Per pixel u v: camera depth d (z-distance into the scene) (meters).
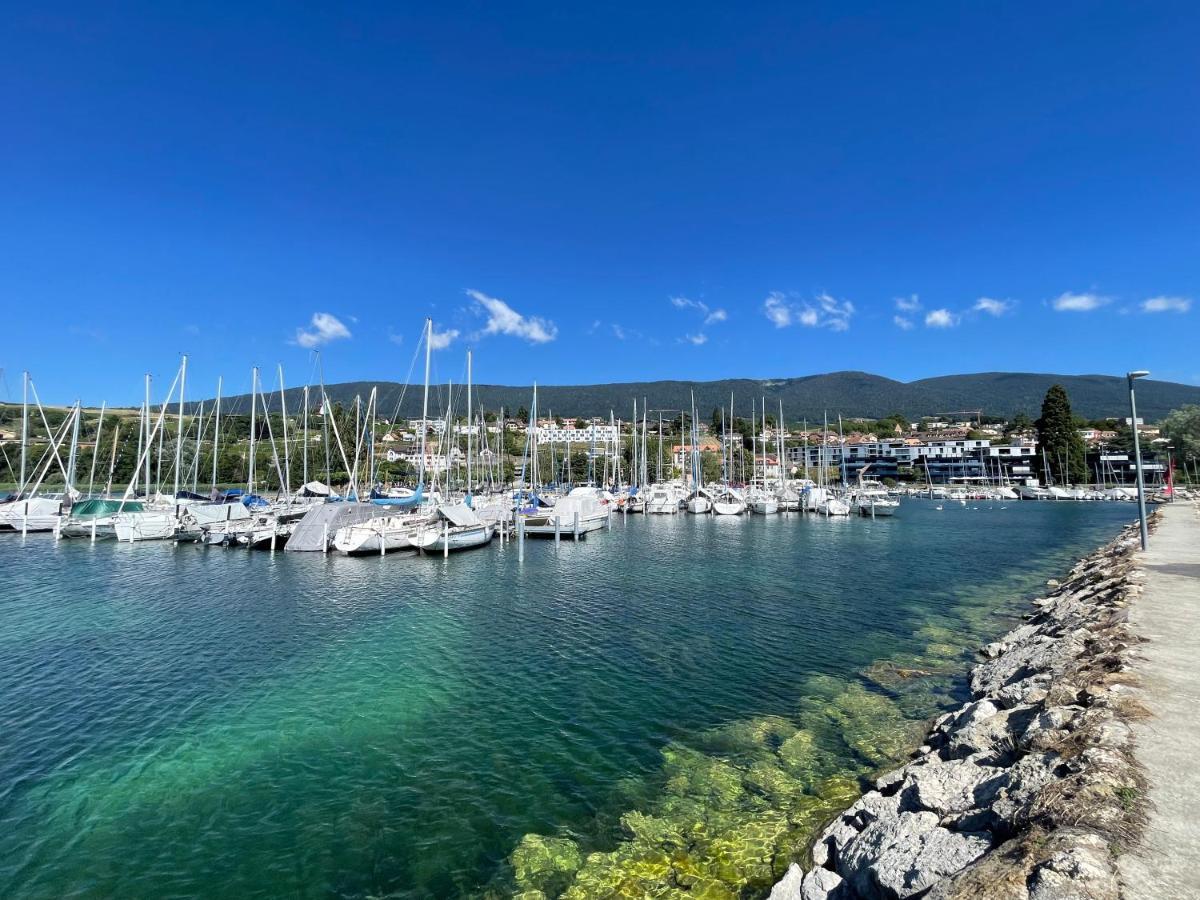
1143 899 5.23
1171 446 114.38
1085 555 45.72
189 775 12.93
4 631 24.00
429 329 52.16
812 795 11.70
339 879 9.74
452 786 12.41
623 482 119.56
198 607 28.12
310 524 46.69
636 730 14.86
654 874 9.56
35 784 12.59
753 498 87.44
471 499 62.56
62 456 84.94
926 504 117.25
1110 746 8.26
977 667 18.42
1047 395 134.25
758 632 23.53
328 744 14.30
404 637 23.05
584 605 28.55
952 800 9.16
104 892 9.48
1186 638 13.83
